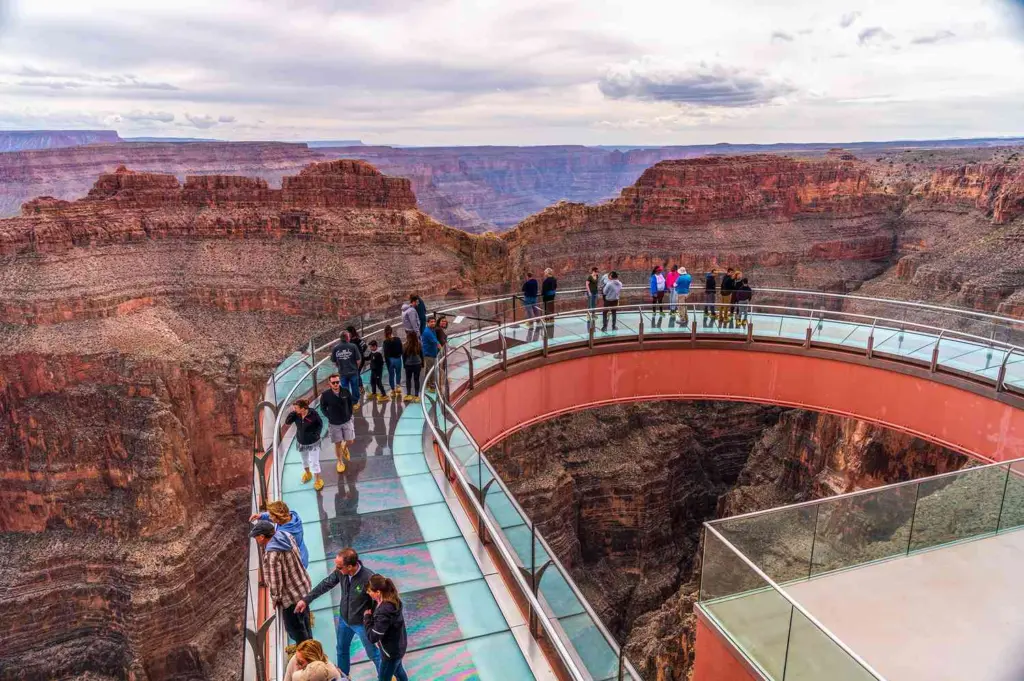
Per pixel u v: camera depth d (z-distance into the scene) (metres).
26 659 57.50
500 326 21.47
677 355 25.16
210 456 81.00
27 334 77.00
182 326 88.94
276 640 7.39
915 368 22.16
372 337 20.62
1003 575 10.98
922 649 9.51
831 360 24.06
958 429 21.31
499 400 21.14
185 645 61.09
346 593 7.60
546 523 61.47
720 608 10.40
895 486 11.16
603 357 24.17
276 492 11.23
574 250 115.44
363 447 13.81
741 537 10.32
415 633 8.37
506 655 8.09
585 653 6.70
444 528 10.70
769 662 9.27
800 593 10.56
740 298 25.70
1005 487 12.01
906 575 11.00
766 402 25.41
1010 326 21.05
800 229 124.94
